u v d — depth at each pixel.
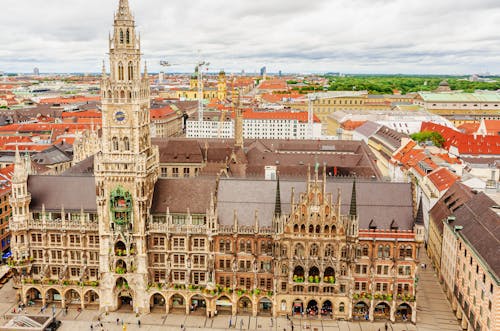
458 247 113.19
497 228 102.06
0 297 121.50
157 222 114.88
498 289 89.00
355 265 110.06
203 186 118.38
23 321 106.06
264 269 113.31
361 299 110.69
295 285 111.06
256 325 109.44
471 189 139.75
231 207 115.75
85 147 171.75
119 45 106.75
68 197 119.56
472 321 102.12
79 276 118.31
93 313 114.69
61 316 112.94
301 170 165.75
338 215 107.25
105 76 107.75
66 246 117.12
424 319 112.06
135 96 107.38
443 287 126.06
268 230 111.19
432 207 149.12
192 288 113.25
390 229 110.00
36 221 116.38
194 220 114.75
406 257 110.12
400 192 115.56
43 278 116.31
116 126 108.56
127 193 110.62
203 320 112.00
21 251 116.88
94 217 117.12
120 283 115.56
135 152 109.19
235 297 113.25
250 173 165.62
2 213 145.75
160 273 115.88
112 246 113.19
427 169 175.38
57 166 195.50
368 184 117.62
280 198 114.50
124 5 106.94
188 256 113.31
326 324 109.81
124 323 110.56
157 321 111.50
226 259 113.69
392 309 109.94
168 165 197.25
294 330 107.31
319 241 108.94
